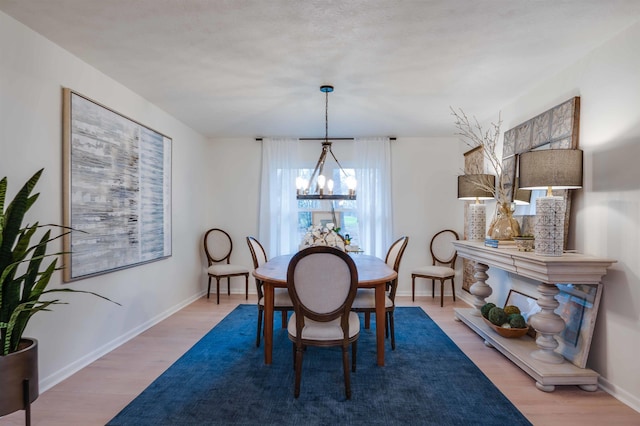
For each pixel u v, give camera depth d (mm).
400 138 5207
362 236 5109
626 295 2158
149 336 3355
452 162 5184
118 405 2133
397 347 3090
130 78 3010
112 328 3035
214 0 1920
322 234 3326
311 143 5270
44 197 2340
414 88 3221
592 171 2451
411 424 1951
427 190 5195
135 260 3346
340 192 5230
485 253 3061
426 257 5184
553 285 2447
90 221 2729
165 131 3984
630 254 2137
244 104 3699
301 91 3312
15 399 1755
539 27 2188
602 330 2326
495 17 2080
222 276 4656
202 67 2789
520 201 3301
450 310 4305
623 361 2172
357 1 1929
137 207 3379
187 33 2273
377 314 2689
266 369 2641
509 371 2607
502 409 2094
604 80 2363
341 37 2318
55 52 2418
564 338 2584
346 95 3424
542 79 3004
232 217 5301
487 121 4184
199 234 5016
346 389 2230
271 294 2730
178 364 2721
